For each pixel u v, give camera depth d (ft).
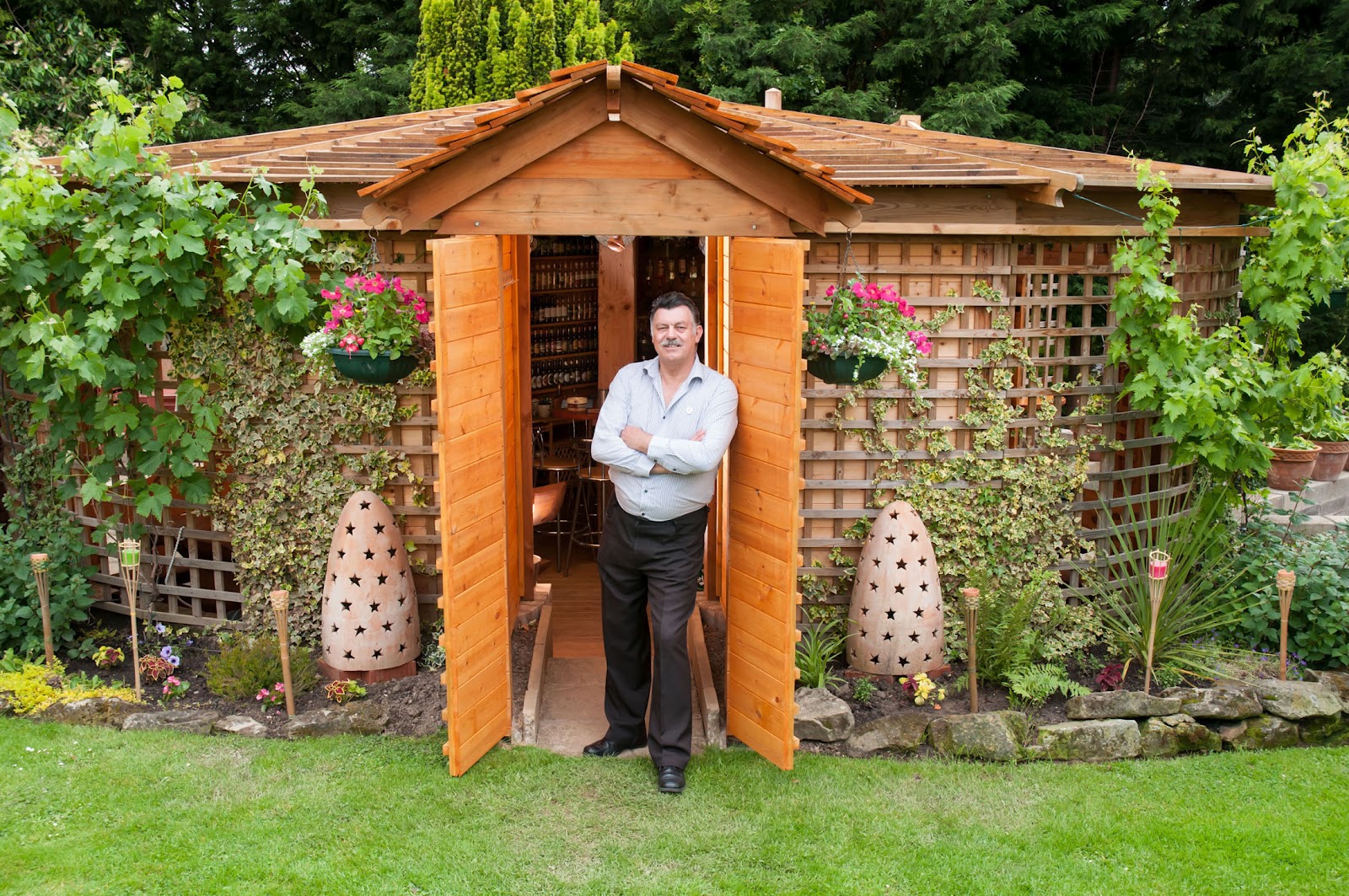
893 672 18.92
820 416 20.01
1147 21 53.21
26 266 17.81
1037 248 20.04
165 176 17.97
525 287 21.53
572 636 22.45
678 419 15.37
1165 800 15.56
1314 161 19.30
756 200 15.55
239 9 57.72
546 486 27.96
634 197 15.46
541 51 40.04
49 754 16.10
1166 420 19.44
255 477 20.10
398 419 19.77
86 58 43.52
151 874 13.17
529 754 16.52
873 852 13.98
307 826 14.32
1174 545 20.13
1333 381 19.67
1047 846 14.24
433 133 21.84
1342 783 16.12
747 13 52.13
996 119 49.57
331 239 19.47
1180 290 21.54
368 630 18.54
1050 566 20.61
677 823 14.62
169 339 19.81
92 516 21.54
